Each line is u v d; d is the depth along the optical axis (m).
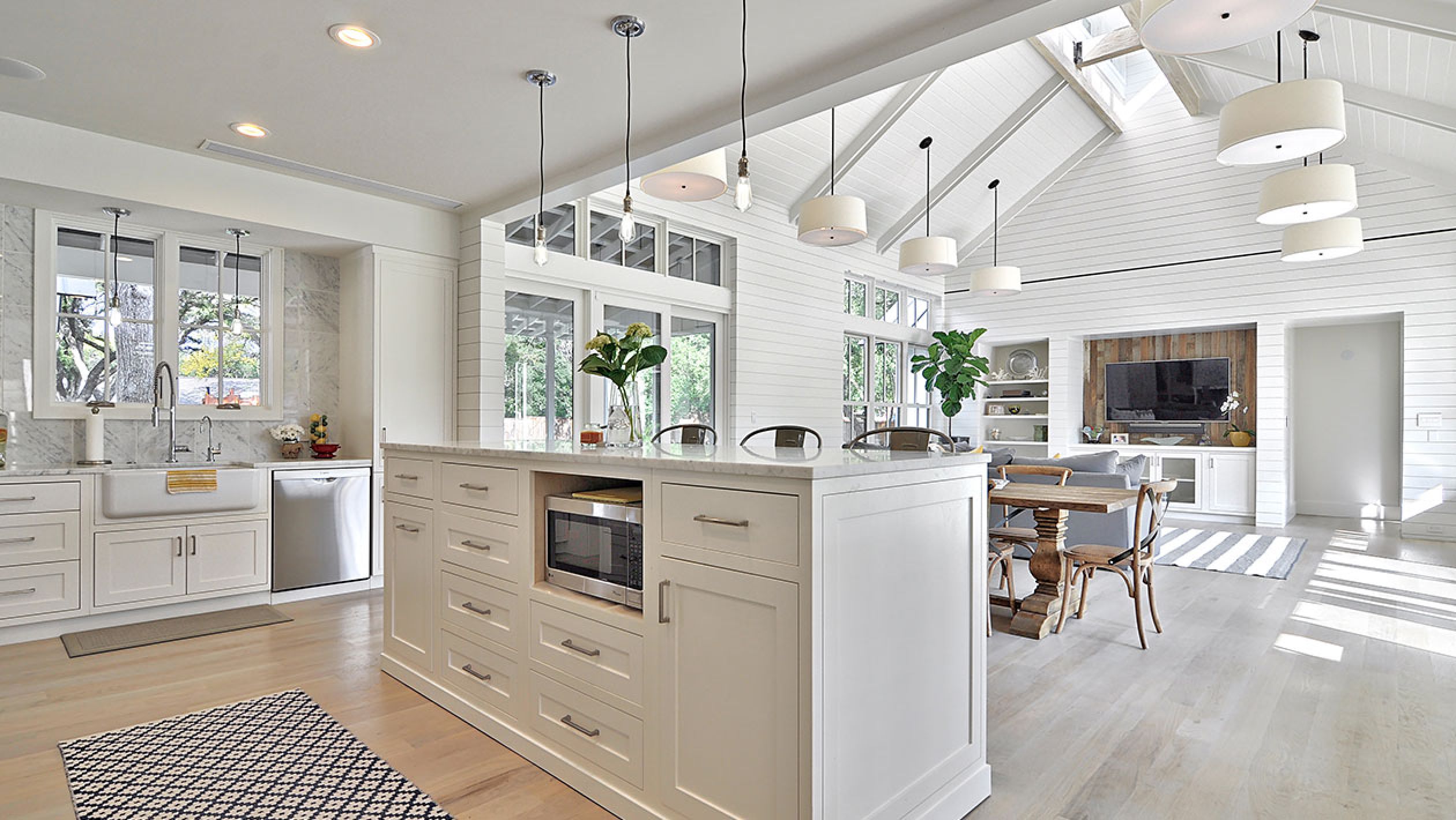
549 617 2.38
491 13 2.71
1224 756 2.46
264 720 2.72
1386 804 2.14
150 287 4.46
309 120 3.65
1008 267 7.51
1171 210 8.46
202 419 4.59
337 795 2.19
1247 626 3.99
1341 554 6.11
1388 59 5.12
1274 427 7.80
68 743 2.51
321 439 4.86
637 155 3.99
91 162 3.78
